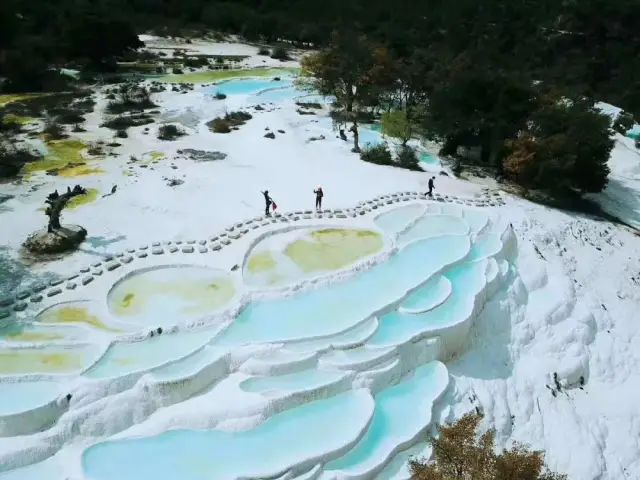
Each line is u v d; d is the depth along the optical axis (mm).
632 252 47906
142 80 80688
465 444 24172
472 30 111750
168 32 109438
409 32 104750
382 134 60219
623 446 33438
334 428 27250
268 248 38969
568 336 38188
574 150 50656
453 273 38344
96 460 24906
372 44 71438
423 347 32188
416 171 54406
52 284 33594
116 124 61156
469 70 58125
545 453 31562
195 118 65375
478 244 41875
